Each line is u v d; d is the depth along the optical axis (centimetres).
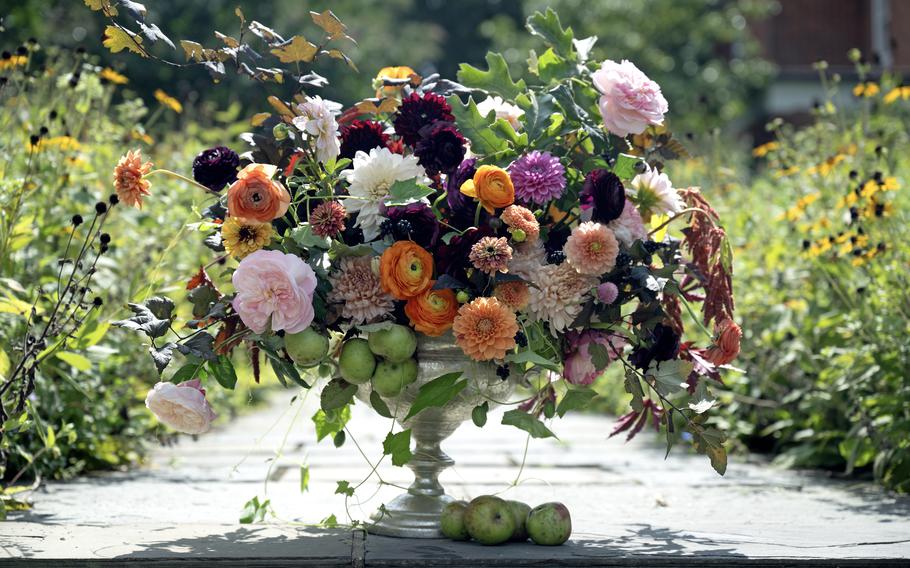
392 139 290
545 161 265
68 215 456
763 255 539
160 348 248
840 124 568
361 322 259
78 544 266
